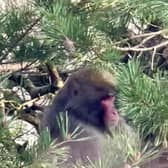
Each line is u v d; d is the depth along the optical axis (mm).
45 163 5504
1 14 7605
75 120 6984
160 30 6543
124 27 6656
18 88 9625
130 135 5090
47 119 7258
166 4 5926
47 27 6219
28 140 6504
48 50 7238
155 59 8289
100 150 5734
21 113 8672
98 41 6254
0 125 5770
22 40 7559
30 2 7438
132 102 5043
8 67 8062
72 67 7621
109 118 6582
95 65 6398
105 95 6871
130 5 6145
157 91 5078
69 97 7277
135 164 4879
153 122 5051
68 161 6180
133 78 5113
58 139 6293
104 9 6453
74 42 6129
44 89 10383
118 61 6273
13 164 5555
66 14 6305
